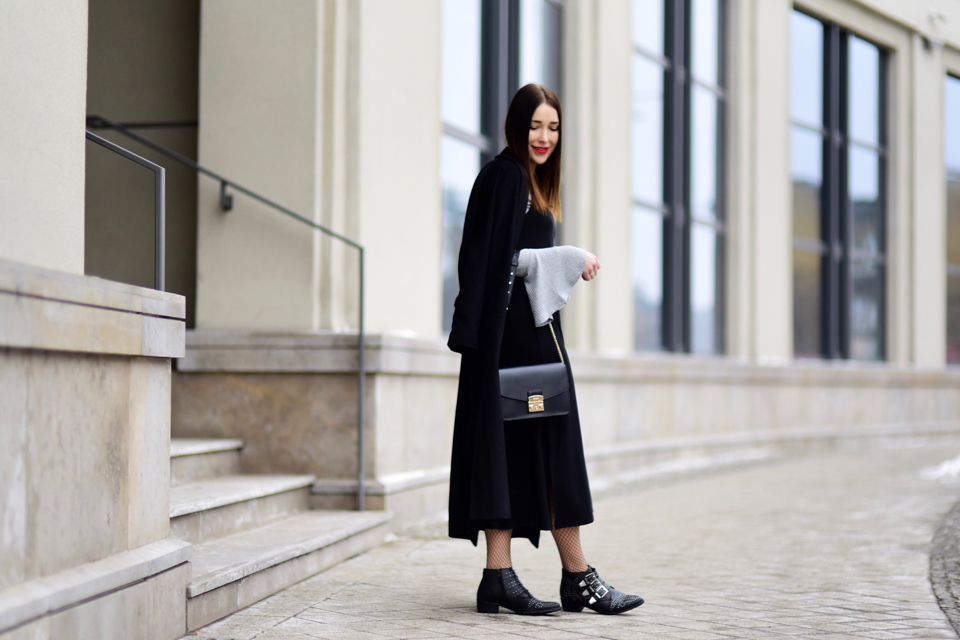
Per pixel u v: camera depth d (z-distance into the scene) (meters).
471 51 7.18
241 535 4.01
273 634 2.91
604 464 7.91
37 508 2.19
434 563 4.16
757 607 3.34
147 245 4.15
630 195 8.98
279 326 5.26
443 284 6.76
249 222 5.33
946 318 14.41
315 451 4.96
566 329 8.29
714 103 10.80
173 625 2.80
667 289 9.95
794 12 12.00
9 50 2.33
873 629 3.02
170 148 5.70
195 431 5.06
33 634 2.07
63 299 2.26
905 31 13.46
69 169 2.58
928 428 13.18
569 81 8.35
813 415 11.44
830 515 5.70
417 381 5.47
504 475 3.08
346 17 5.41
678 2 10.12
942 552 4.44
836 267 12.59
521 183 3.20
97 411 2.47
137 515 2.71
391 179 5.73
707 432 9.77
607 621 3.11
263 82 5.37
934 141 13.83
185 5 5.74
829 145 12.48
